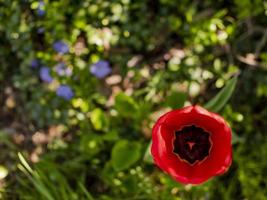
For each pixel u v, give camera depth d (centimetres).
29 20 86
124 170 81
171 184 72
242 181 77
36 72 88
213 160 54
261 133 85
